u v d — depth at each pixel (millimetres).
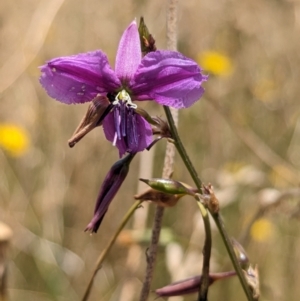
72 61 263
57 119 455
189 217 426
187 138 472
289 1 513
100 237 433
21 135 436
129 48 266
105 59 264
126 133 265
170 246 359
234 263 271
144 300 290
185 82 265
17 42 438
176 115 292
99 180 448
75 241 436
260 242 402
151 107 422
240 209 430
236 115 472
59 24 468
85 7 465
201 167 463
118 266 418
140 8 455
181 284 283
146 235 337
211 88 470
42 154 447
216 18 498
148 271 290
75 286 415
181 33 484
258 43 509
